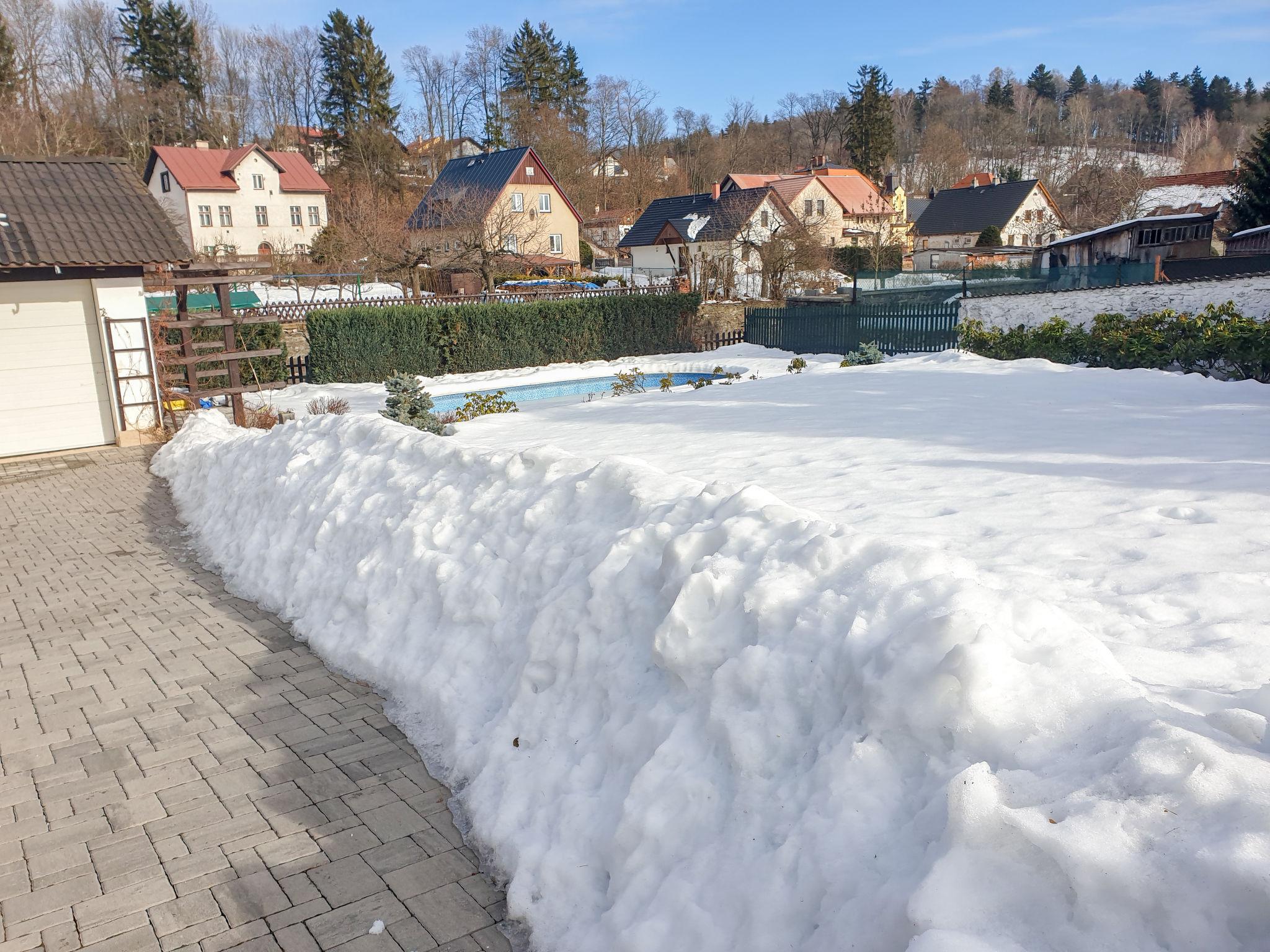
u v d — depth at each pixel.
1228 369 13.69
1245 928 1.64
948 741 2.37
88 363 13.51
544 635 3.94
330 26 66.12
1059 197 76.06
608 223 71.62
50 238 12.77
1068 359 16.17
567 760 3.46
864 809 2.34
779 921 2.28
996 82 123.81
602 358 27.48
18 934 3.16
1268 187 35.28
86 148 55.94
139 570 7.61
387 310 22.78
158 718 4.80
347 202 58.69
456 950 2.96
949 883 1.91
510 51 80.06
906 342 23.34
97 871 3.50
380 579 5.40
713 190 53.12
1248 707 2.39
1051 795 2.00
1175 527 5.05
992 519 5.50
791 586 3.12
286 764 4.23
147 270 14.48
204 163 55.25
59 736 4.66
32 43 59.25
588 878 2.97
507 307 25.08
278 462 7.89
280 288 36.28
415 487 5.91
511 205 48.06
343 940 3.04
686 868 2.62
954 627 2.51
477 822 3.55
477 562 4.82
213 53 71.31
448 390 21.14
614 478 4.67
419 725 4.44
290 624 6.03
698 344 29.22
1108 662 2.45
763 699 2.83
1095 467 6.89
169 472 11.12
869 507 6.05
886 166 85.81
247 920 3.17
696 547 3.57
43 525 9.34
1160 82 133.62
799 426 10.27
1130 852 1.78
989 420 9.72
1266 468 6.41
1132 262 26.05
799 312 27.06
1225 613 3.67
